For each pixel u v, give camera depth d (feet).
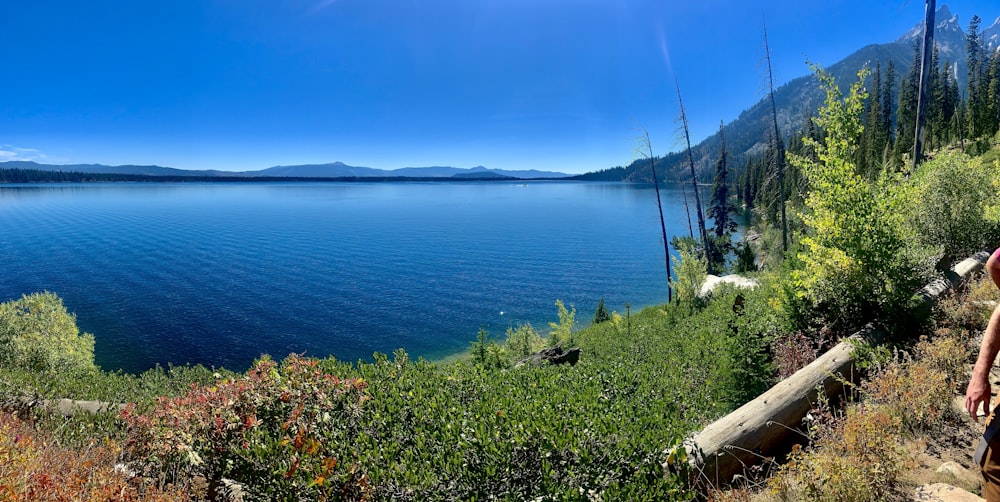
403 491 13.35
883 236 22.45
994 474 7.22
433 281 222.69
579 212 613.11
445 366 25.22
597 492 13.37
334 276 237.45
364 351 130.62
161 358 125.08
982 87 220.64
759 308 29.50
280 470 13.55
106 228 469.16
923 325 21.12
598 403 18.52
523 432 15.30
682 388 22.40
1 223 514.68
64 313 52.65
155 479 14.14
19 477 10.69
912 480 11.51
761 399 16.87
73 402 22.61
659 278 219.41
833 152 24.13
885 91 245.65
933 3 43.55
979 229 30.86
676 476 13.52
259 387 17.74
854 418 12.39
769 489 12.06
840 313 23.18
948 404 13.99
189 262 279.90
